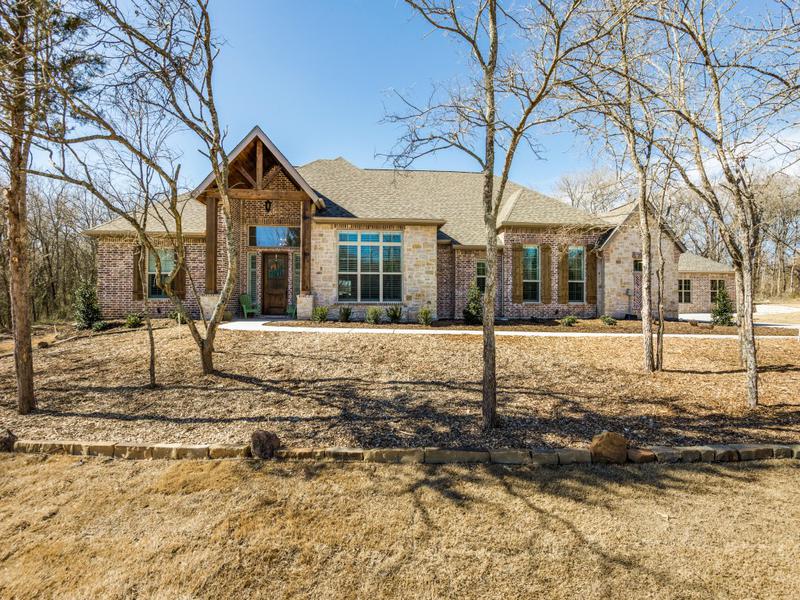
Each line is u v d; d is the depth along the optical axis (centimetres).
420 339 1025
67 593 266
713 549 302
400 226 1502
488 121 500
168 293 718
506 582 271
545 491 385
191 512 354
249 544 310
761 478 410
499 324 1436
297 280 1595
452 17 500
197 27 657
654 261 1706
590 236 1698
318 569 285
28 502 373
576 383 718
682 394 663
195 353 878
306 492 385
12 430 527
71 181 602
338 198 1587
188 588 269
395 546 308
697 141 649
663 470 427
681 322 1605
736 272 845
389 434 509
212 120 707
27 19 558
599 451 447
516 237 1667
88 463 452
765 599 255
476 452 451
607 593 261
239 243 1540
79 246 2845
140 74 661
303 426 534
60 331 1606
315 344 955
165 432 519
